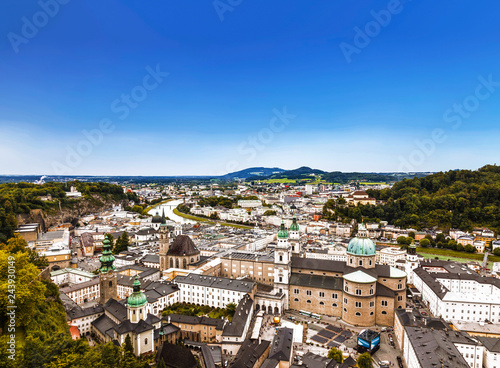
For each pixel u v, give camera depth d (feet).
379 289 631.97
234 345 519.19
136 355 440.86
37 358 309.01
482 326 588.91
